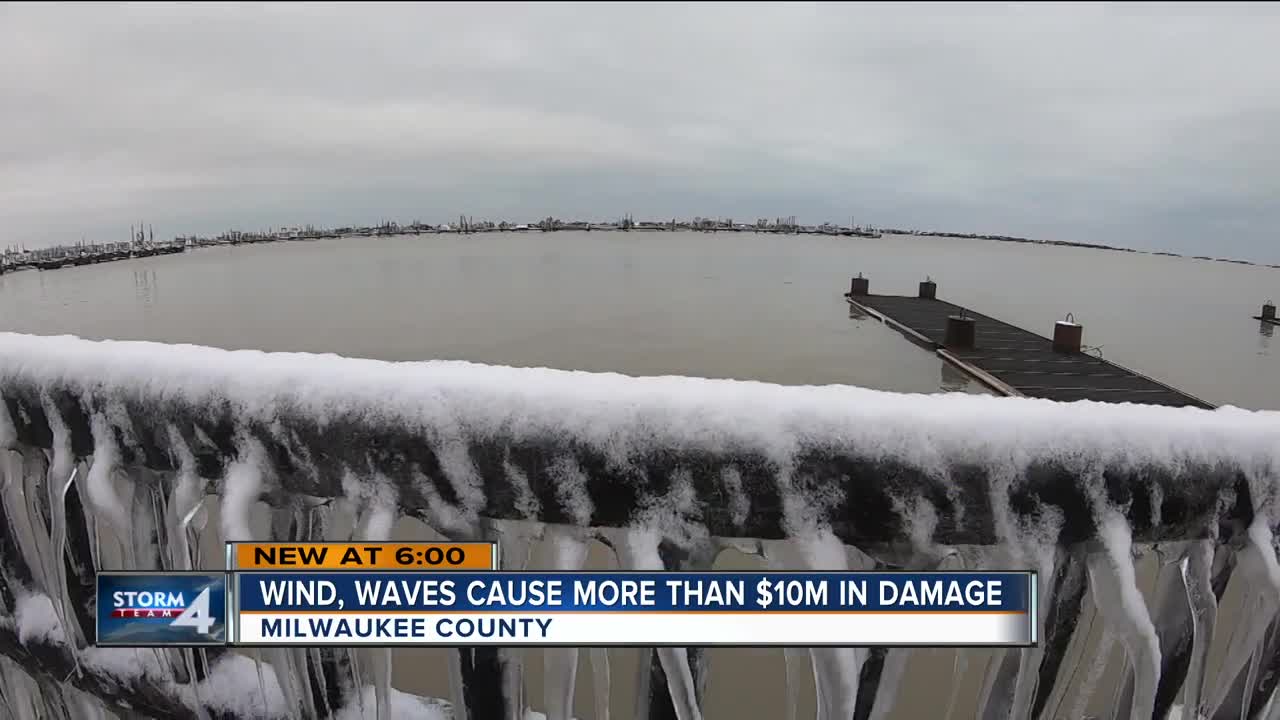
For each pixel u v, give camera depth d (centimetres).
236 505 136
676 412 124
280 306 3331
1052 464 119
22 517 179
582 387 129
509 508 129
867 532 122
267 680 163
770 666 377
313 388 135
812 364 1959
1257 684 132
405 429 129
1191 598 129
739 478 122
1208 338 2622
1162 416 126
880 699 128
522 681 142
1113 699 149
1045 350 2030
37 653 177
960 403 127
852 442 120
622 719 273
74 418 152
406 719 163
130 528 154
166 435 144
